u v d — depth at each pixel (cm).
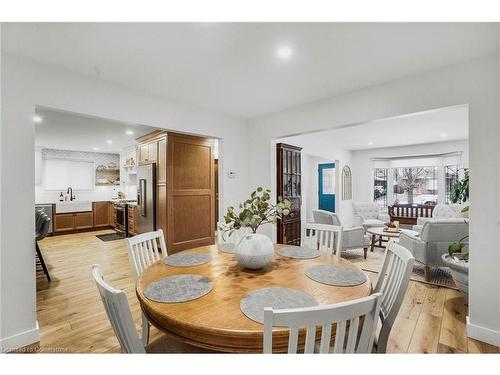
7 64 201
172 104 315
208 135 356
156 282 145
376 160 721
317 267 170
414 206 650
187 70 238
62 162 684
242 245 164
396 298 134
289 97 309
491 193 203
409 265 132
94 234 649
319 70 238
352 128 477
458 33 179
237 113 375
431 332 216
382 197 725
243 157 402
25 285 204
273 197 383
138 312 250
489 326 202
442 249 326
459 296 288
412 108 245
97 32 178
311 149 548
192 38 187
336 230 233
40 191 650
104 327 227
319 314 80
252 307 116
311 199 778
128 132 477
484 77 207
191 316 109
